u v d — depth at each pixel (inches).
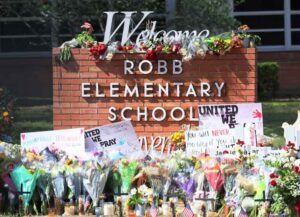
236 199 442.6
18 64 1163.9
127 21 566.6
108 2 939.3
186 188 456.8
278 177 424.8
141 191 459.8
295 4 1258.0
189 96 538.6
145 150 518.9
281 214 426.9
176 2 969.5
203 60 537.6
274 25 1256.8
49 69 1159.6
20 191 468.4
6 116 575.8
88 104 547.5
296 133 483.5
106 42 554.3
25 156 478.0
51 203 470.9
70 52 546.6
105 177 462.9
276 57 1202.0
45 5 969.5
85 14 960.9
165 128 540.4
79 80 547.5
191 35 555.8
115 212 459.2
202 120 513.3
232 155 472.1
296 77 1184.2
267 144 497.7
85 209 465.1
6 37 1203.2
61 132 497.4
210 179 450.9
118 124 506.3
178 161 462.6
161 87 540.1
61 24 1003.9
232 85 536.1
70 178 466.6
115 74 544.4
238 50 536.1
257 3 1261.1
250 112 507.5
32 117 877.2
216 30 964.6
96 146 503.8
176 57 538.3
